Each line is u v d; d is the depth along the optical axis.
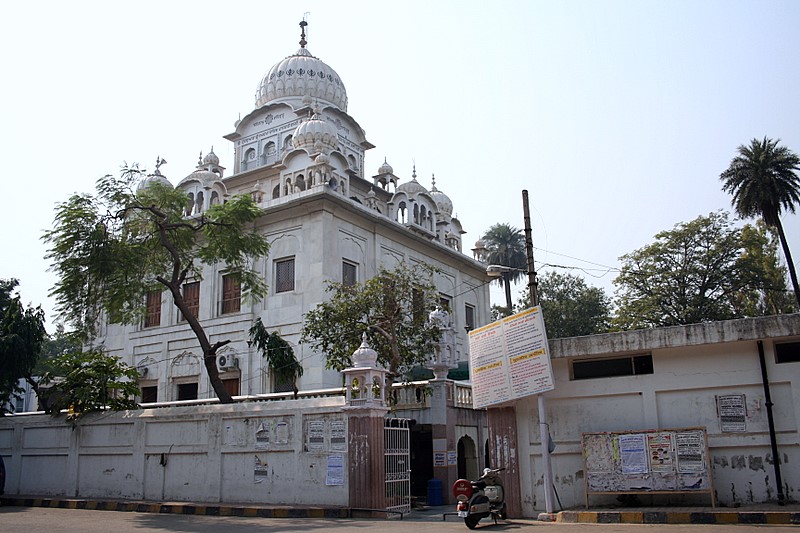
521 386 12.57
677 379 12.12
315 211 26.05
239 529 11.62
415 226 31.48
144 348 29.52
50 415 19.52
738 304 40.16
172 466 16.81
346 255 26.97
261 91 35.84
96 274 18.44
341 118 35.69
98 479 18.02
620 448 11.79
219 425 16.28
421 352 21.17
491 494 12.07
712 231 39.75
